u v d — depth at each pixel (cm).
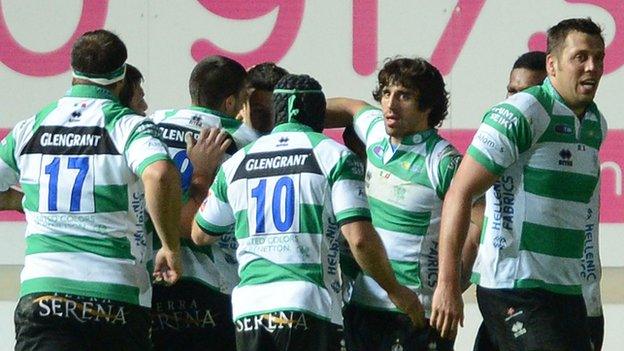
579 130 1672
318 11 2462
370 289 1783
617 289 2458
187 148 1883
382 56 2456
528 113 1639
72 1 2473
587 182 1686
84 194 1652
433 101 1762
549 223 1678
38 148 1675
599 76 1659
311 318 1627
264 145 1688
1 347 2486
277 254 1650
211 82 1928
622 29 2433
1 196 1798
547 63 1684
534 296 1688
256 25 2466
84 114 1667
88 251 1656
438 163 1752
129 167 1647
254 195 1669
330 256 1653
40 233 1672
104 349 1666
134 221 1669
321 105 1692
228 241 1914
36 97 2481
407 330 1762
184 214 1856
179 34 2466
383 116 1822
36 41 2481
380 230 1775
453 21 2447
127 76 1912
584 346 1711
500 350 1744
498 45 2444
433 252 1767
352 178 1638
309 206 1644
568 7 2438
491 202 1705
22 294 1675
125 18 2470
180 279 1889
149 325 1717
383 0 2453
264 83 1922
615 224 2450
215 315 1906
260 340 1644
